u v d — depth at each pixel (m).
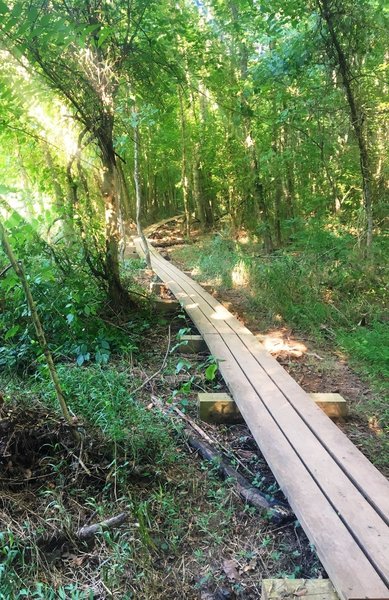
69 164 5.89
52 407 3.68
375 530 2.38
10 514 2.67
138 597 2.33
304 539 2.67
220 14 9.80
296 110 8.16
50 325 5.14
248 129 10.30
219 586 2.40
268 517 2.82
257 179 10.62
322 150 9.19
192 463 3.42
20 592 2.19
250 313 7.05
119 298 6.32
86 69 5.46
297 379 4.88
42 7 3.43
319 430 3.39
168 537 2.71
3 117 5.66
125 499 2.87
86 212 6.05
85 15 5.20
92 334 5.25
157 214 22.73
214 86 10.43
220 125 14.43
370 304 6.75
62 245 5.97
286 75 7.75
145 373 4.82
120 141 6.86
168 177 21.69
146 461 3.31
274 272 7.50
